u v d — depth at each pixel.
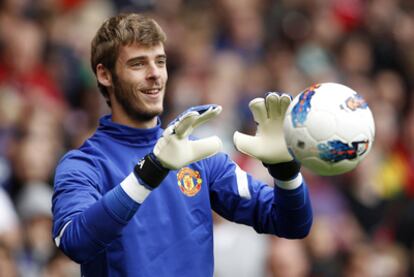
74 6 28.42
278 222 11.18
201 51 28.11
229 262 18.67
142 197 10.05
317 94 10.47
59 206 10.48
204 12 30.23
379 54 32.31
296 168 10.95
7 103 22.45
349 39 31.86
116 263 10.58
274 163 10.95
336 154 10.32
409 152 27.78
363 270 22.05
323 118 10.32
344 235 22.86
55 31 26.45
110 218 9.95
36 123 21.31
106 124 11.18
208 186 11.33
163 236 10.78
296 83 27.91
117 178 10.89
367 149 10.47
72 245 10.03
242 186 11.36
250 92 26.97
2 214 18.30
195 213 11.04
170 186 10.95
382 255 23.31
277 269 18.77
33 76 24.73
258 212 11.35
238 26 29.62
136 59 10.90
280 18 30.97
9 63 24.61
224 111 24.89
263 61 29.30
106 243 10.01
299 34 30.84
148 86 10.92
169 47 28.14
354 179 24.41
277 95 10.88
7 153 21.00
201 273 10.94
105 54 11.05
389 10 33.56
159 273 10.67
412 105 30.84
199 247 10.96
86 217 10.01
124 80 10.95
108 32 11.05
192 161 10.20
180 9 30.33
